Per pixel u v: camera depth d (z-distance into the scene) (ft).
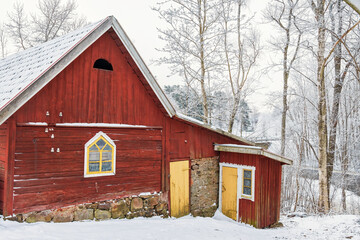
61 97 24.61
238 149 35.53
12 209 21.72
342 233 29.76
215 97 67.21
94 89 26.78
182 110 68.90
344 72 55.26
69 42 26.05
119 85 28.63
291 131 73.26
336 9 48.96
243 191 35.81
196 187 35.99
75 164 25.40
